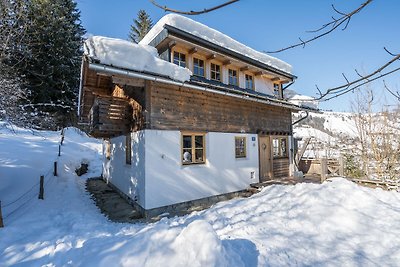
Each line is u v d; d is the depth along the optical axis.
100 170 14.62
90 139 19.89
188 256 2.96
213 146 8.50
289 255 3.40
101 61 5.40
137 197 7.22
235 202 6.75
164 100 7.30
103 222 6.04
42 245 4.30
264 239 3.86
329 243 3.77
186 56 8.83
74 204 7.76
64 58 20.56
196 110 8.12
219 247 3.03
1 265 3.66
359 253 3.46
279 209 5.43
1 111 7.71
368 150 10.45
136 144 7.54
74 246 4.23
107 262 2.93
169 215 6.71
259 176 10.22
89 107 11.89
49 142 16.06
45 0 16.94
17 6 7.80
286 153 12.02
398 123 9.88
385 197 5.79
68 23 21.56
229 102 9.33
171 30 7.71
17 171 10.03
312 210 4.98
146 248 3.17
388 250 3.49
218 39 9.69
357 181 8.12
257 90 11.60
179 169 7.44
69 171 12.63
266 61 11.85
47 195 8.51
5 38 7.73
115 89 10.40
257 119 10.45
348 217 4.43
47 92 19.39
